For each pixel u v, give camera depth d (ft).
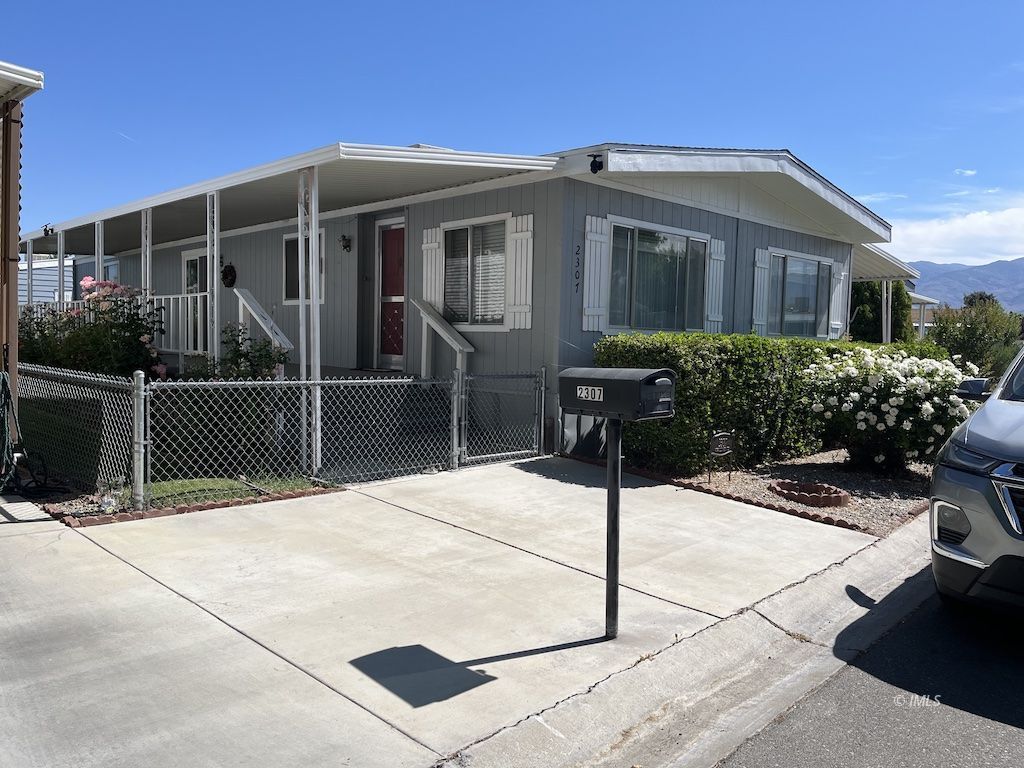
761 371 28.81
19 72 20.20
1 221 22.02
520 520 20.26
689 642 13.07
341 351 38.27
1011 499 13.38
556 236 28.68
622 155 27.91
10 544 16.52
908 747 10.63
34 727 9.61
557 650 12.48
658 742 10.61
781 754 10.39
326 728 9.89
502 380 30.73
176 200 31.89
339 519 19.66
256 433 24.47
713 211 35.81
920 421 26.11
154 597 13.92
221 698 10.50
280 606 13.78
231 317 45.83
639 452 27.68
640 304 32.45
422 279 34.04
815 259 43.86
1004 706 11.89
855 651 13.92
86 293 32.22
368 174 27.58
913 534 20.86
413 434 30.14
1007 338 73.51
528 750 9.80
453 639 12.73
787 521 21.40
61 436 25.20
